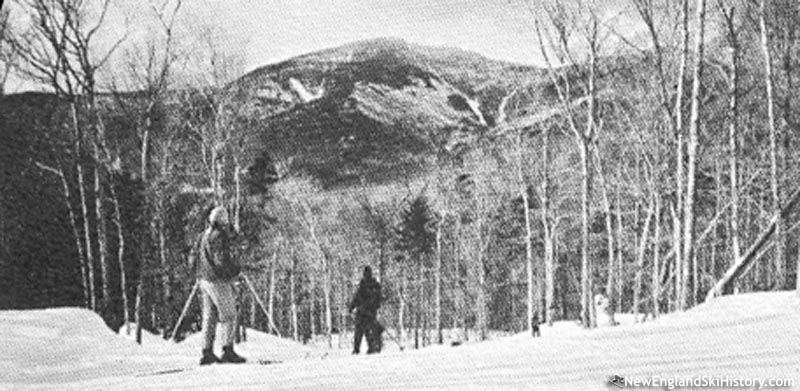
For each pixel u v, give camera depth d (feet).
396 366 28.63
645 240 132.57
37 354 45.60
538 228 208.44
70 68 100.53
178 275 134.31
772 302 37.86
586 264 108.47
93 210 138.10
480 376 22.82
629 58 108.37
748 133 112.27
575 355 25.55
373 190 262.67
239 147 122.42
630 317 164.96
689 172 68.54
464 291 222.28
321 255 207.41
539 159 169.27
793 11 97.86
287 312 268.41
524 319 250.98
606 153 142.20
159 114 119.96
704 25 68.08
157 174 123.95
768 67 90.58
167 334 130.21
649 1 93.35
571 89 108.06
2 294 137.28
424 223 222.28
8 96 117.80
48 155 135.23
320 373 28.50
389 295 228.43
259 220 163.12
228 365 36.14
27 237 138.41
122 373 41.39
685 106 97.76
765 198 123.34
